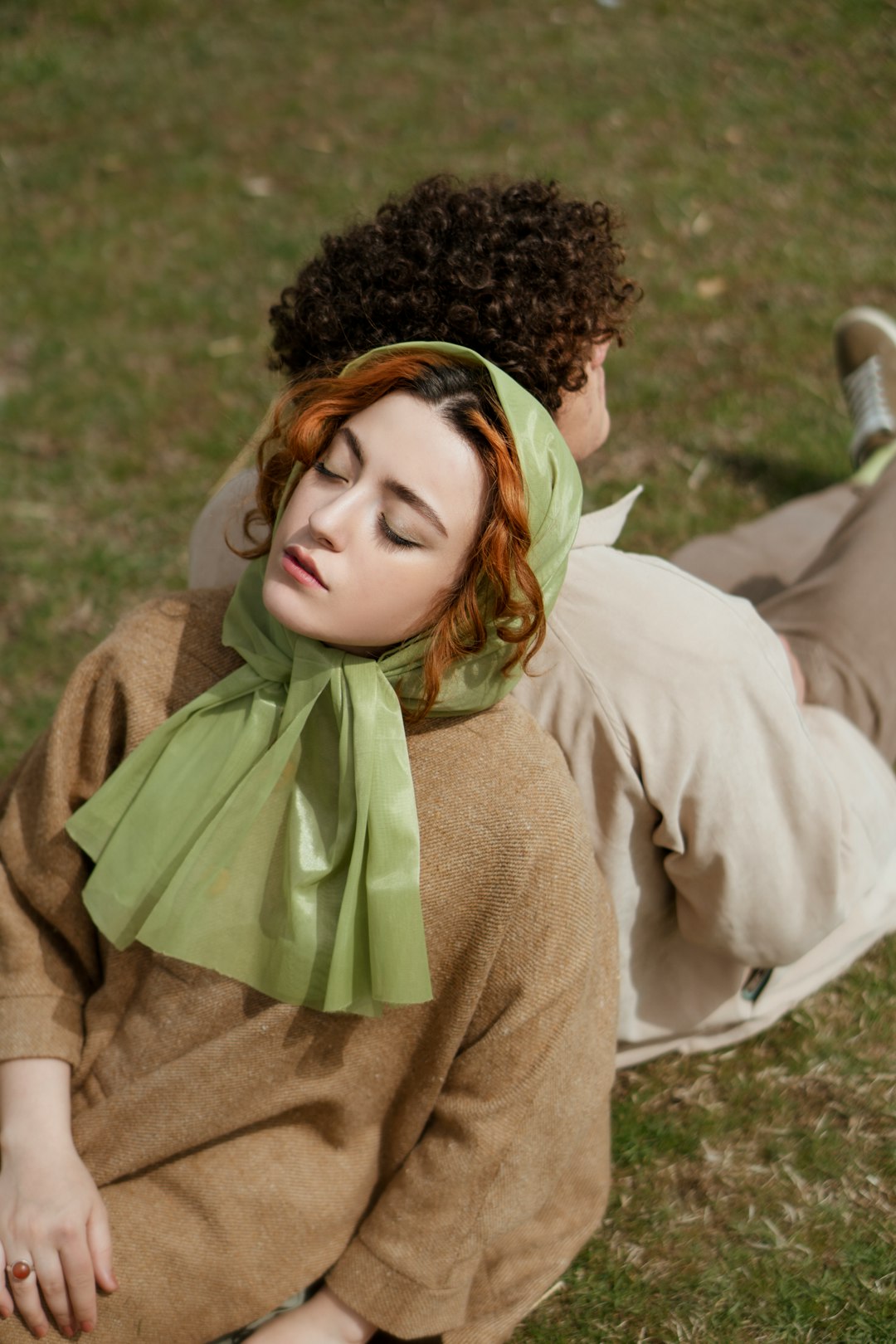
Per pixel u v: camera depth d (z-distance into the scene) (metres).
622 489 3.54
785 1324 1.91
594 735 1.67
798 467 3.59
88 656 1.69
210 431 3.91
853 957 2.31
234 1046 1.61
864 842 1.92
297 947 1.50
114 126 5.53
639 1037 2.13
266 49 6.01
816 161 4.97
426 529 1.38
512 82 5.61
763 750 1.70
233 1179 1.66
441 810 1.52
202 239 4.79
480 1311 1.74
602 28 5.96
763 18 5.89
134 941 1.70
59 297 4.53
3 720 3.02
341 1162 1.70
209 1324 1.67
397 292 1.53
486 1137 1.58
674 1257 2.01
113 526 3.59
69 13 6.32
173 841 1.57
